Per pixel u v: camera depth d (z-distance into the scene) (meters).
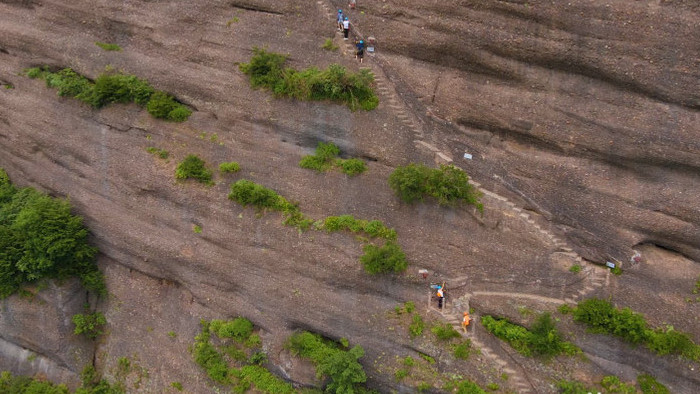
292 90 24.08
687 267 20.83
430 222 22.77
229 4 25.64
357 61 24.36
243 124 24.95
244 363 23.70
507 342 21.44
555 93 21.97
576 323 21.00
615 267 21.31
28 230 24.42
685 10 19.62
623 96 21.03
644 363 20.20
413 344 21.77
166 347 25.03
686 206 20.64
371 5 24.09
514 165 22.78
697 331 20.00
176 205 24.53
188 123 25.42
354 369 21.30
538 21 21.30
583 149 21.80
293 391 22.92
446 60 23.42
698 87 19.75
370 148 23.84
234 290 24.08
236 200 23.88
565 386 20.36
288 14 25.11
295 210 23.56
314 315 22.80
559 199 22.16
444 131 23.50
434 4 22.86
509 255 22.08
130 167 25.06
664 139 20.48
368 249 22.33
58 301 25.66
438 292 21.92
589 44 20.75
